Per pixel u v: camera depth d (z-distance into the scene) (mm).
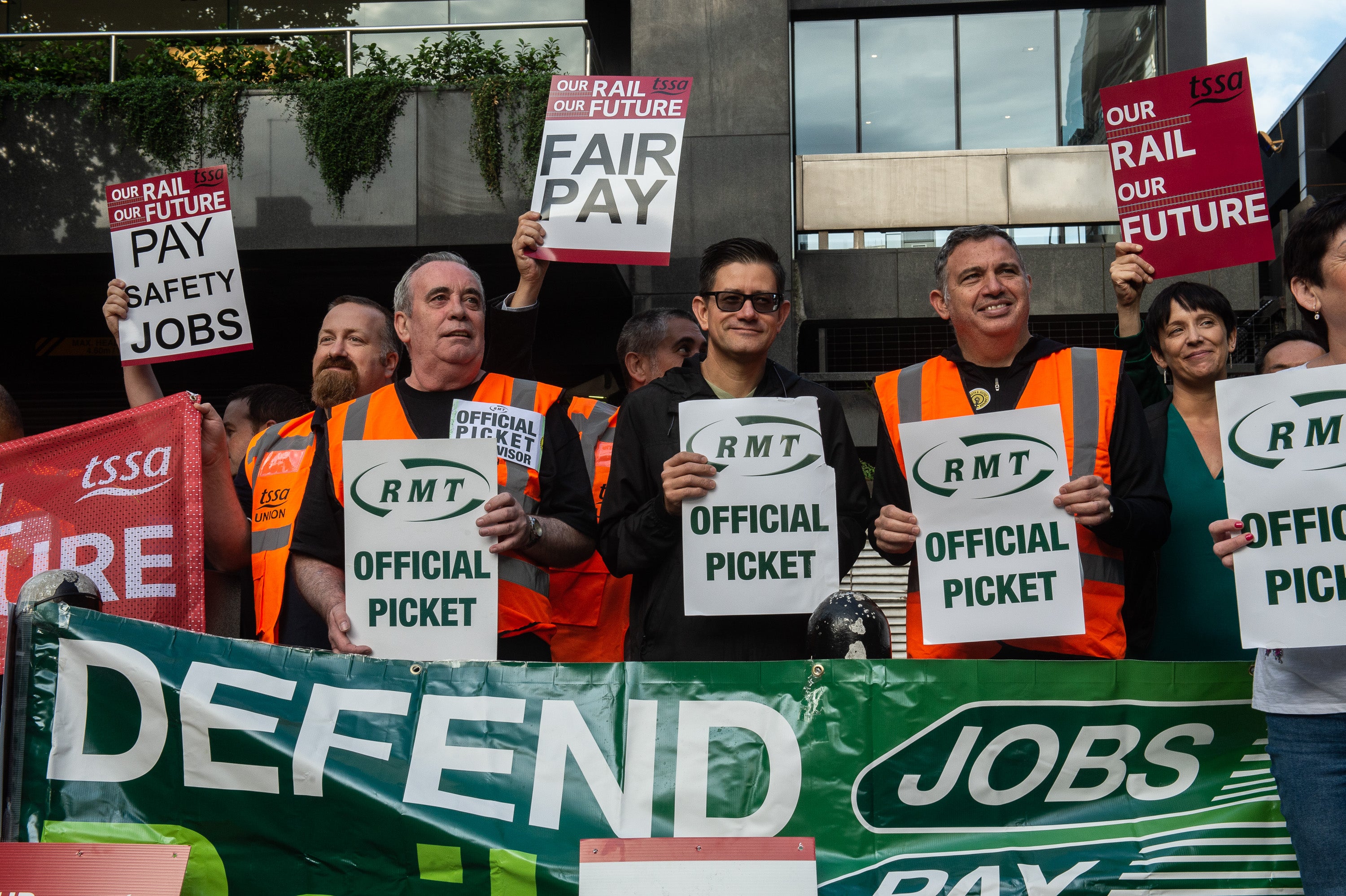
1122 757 2443
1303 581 2354
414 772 2459
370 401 3309
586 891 2346
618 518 3088
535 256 4043
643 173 4047
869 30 14188
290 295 12641
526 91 10742
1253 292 13469
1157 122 3934
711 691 2486
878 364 14047
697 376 3207
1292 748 2354
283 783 2459
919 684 2459
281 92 10773
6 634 3178
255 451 3855
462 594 2863
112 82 10969
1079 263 13617
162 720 2496
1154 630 3248
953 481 2842
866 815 2410
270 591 3443
